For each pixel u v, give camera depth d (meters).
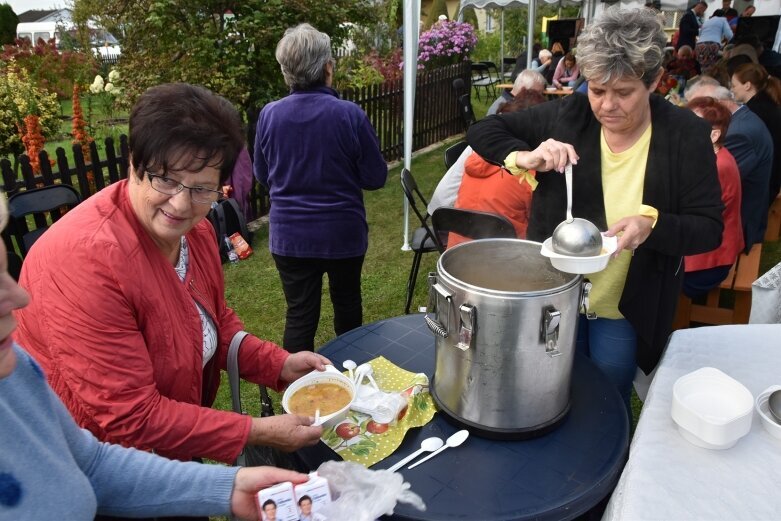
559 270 1.21
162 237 1.06
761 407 1.14
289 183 2.28
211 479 0.95
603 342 1.79
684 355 1.36
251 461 1.43
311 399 1.26
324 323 3.27
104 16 5.48
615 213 1.59
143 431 1.02
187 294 1.15
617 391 1.34
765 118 3.70
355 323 2.60
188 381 1.16
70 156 6.61
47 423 0.76
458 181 3.06
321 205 2.28
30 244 3.29
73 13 8.88
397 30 10.99
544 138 1.69
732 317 2.79
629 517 0.91
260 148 2.37
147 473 0.92
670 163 1.50
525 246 1.29
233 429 1.06
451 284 1.08
